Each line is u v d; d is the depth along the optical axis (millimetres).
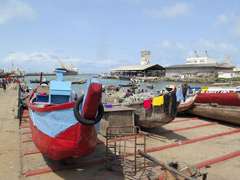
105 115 9594
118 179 5766
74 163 6598
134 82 65500
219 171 6504
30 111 7699
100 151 7766
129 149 8031
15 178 5664
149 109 10133
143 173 6121
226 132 10797
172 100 9062
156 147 8297
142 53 127312
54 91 7957
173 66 88562
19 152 7391
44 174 5949
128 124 9812
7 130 9844
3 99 19859
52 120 5527
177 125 12305
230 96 14133
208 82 67000
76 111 4988
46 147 5875
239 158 7566
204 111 13500
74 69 172750
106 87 43188
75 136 5305
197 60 99750
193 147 8562
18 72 126250
